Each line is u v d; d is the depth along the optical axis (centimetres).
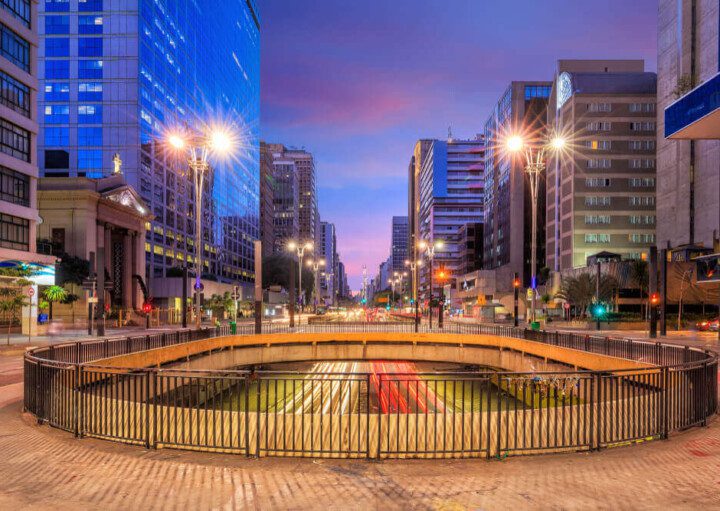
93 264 3678
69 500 599
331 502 598
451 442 847
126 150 8219
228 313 7369
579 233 8550
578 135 8662
